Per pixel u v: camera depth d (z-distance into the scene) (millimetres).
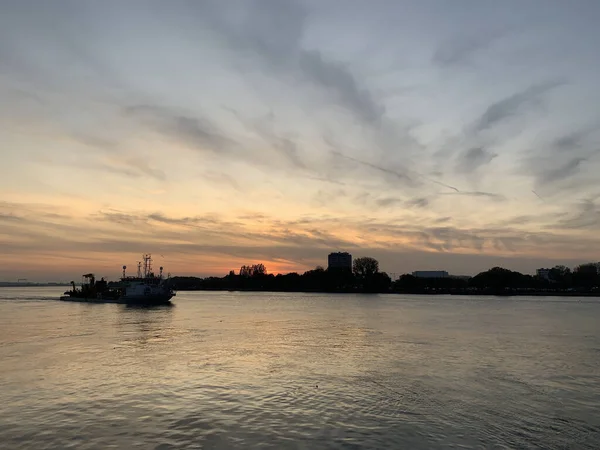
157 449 23500
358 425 27203
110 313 119500
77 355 50531
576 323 95938
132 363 45625
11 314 114750
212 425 27047
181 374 40469
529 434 26016
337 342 62562
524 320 103438
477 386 36781
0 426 26703
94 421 27609
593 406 31484
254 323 92062
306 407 30641
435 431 26328
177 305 165000
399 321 98250
